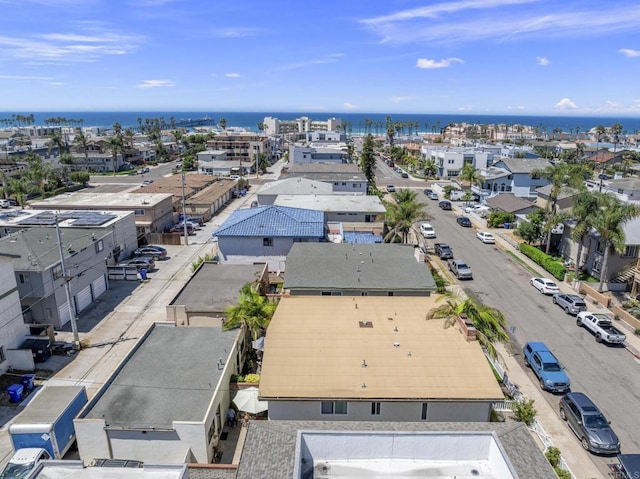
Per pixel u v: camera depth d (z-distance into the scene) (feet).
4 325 99.86
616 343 113.09
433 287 113.39
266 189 224.94
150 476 52.39
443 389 71.61
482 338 88.58
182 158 525.75
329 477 53.06
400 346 82.58
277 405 72.23
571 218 161.48
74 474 52.49
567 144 581.53
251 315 98.78
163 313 130.72
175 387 78.48
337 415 72.79
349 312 97.09
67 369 101.65
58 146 470.39
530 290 149.38
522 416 81.10
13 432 71.46
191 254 187.62
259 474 51.72
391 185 341.00
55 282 118.93
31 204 204.13
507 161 298.76
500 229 228.22
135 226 184.75
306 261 126.93
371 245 141.49
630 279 143.02
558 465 70.85
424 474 53.72
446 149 421.18
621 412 87.86
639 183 212.23
